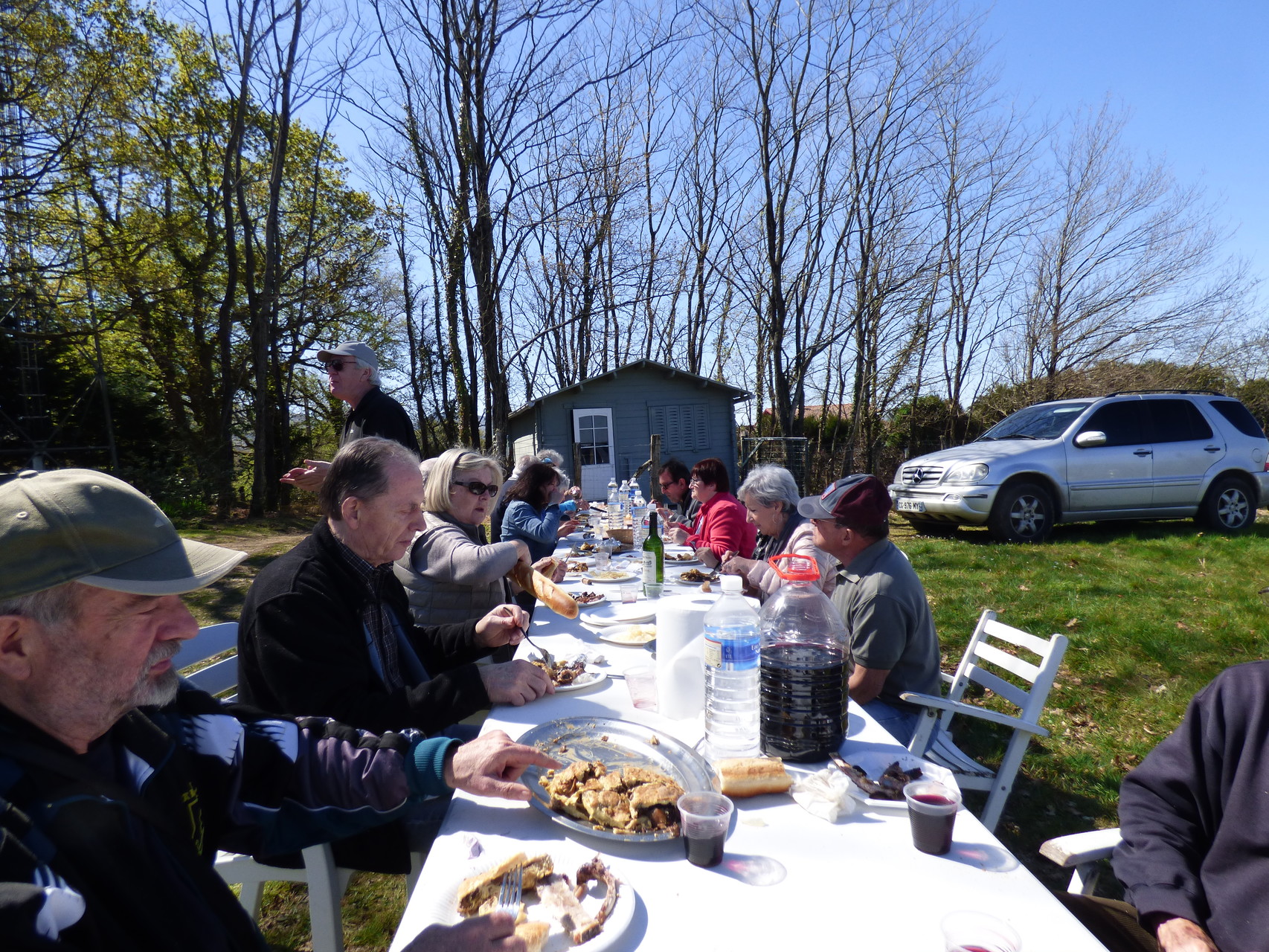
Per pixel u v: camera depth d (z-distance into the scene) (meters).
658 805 1.28
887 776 1.44
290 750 1.49
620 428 17.66
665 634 1.81
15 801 0.98
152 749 1.22
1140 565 7.76
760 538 4.61
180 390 21.45
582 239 24.72
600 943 0.96
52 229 15.80
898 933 1.00
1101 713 4.30
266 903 2.73
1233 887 1.38
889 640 2.38
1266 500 9.53
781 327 20.67
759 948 0.97
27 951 0.81
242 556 1.15
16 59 12.07
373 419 4.45
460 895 1.09
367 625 2.15
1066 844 1.61
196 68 18.31
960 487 9.17
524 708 1.89
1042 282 24.59
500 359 18.11
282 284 20.27
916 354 23.11
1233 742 1.48
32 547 0.97
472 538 3.41
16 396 18.45
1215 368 22.86
